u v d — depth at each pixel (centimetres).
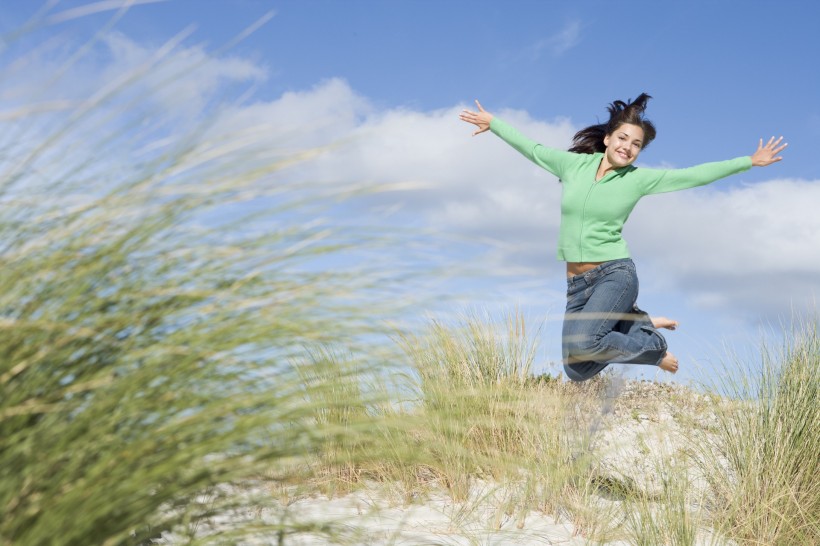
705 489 391
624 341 414
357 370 175
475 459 321
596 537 336
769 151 425
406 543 291
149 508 152
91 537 141
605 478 403
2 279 142
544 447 376
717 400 443
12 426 138
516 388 397
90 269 147
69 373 147
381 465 361
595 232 422
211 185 153
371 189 158
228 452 169
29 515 132
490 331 370
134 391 148
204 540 180
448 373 362
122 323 150
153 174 151
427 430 279
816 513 365
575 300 434
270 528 197
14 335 138
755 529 359
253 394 162
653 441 442
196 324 158
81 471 143
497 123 480
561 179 452
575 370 429
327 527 222
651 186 424
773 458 385
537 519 354
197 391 160
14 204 145
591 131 447
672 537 332
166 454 150
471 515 343
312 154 156
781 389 425
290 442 175
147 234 154
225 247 162
